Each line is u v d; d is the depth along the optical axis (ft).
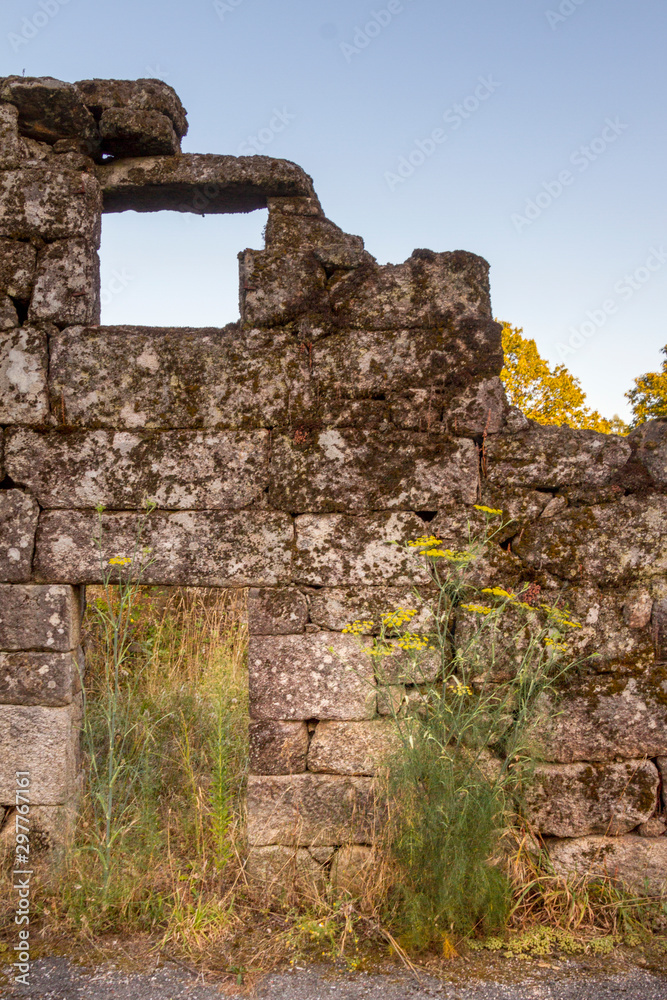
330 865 13.48
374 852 13.07
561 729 13.41
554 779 13.32
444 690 12.65
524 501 13.85
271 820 13.51
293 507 13.93
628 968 11.43
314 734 13.73
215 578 13.89
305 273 14.32
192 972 11.30
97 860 13.21
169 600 26.40
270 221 14.48
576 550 13.73
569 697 13.46
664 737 13.39
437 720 12.78
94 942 11.98
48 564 13.91
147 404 14.17
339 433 13.97
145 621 24.85
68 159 14.70
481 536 13.80
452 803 11.76
